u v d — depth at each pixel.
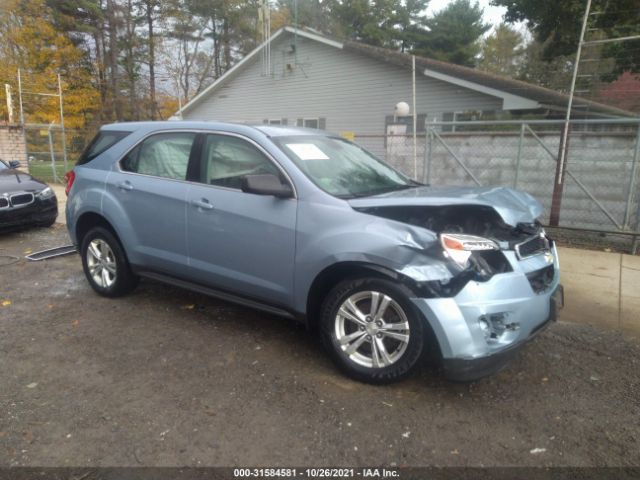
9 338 4.16
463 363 3.00
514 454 2.69
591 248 7.41
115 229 4.79
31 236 8.26
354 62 17.83
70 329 4.35
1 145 14.75
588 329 4.44
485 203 3.18
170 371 3.59
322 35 18.17
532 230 3.55
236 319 4.59
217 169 4.14
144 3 34.19
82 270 6.21
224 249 4.01
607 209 8.02
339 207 3.46
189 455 2.67
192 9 36.00
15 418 3.00
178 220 4.28
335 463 2.62
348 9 40.78
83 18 32.50
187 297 5.19
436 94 16.34
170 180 4.41
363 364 3.37
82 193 5.04
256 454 2.68
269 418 3.00
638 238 7.45
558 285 3.60
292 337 4.19
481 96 15.49
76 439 2.80
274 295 3.79
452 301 2.99
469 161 9.06
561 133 7.70
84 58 32.25
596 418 3.04
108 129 5.17
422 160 9.92
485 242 3.07
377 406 3.14
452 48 40.28
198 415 3.04
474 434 2.87
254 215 3.79
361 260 3.24
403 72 16.83
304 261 3.53
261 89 20.56
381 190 4.00
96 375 3.53
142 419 2.99
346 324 3.54
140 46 34.72
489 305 2.98
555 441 2.81
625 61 12.60
